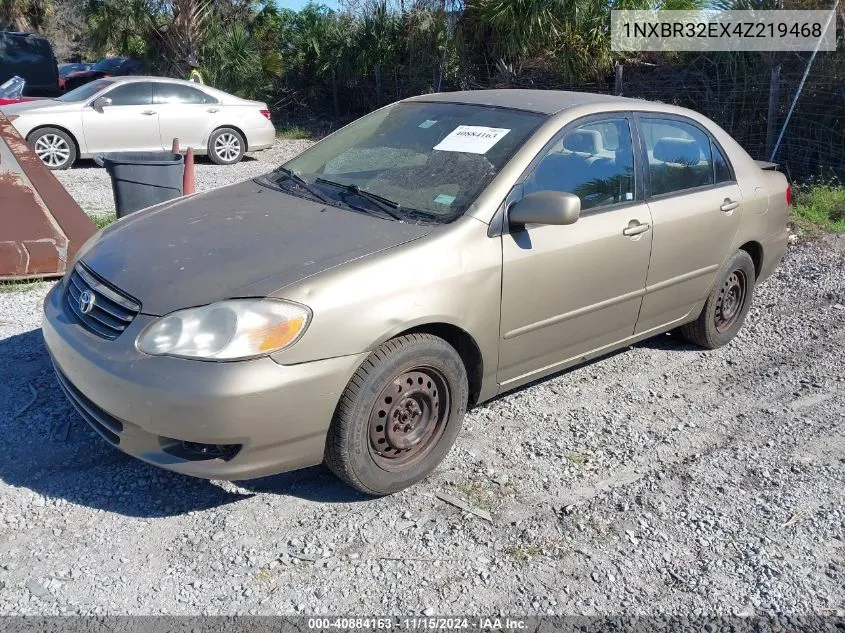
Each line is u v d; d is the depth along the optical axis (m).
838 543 3.30
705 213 4.74
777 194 5.47
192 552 3.08
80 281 3.50
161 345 2.97
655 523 3.40
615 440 4.09
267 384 2.93
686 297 4.86
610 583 3.02
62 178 10.95
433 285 3.36
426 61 16.44
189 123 12.52
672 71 13.01
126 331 3.08
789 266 7.29
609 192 4.22
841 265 7.27
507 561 3.12
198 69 18.70
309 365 3.02
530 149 3.86
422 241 3.42
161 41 19.28
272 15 20.03
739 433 4.23
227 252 3.34
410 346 3.30
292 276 3.13
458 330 3.56
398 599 2.88
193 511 3.33
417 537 3.23
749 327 5.85
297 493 3.50
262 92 19.16
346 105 19.16
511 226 3.69
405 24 16.84
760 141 11.41
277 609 2.81
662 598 2.96
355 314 3.12
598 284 4.13
